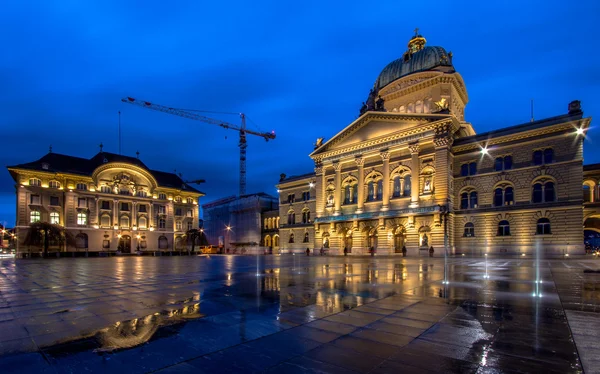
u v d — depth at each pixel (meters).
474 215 48.62
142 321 7.98
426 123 51.75
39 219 72.00
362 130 60.84
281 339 6.54
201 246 93.94
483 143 49.00
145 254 81.25
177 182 98.81
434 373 4.89
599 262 30.17
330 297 11.09
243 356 5.63
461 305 9.66
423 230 50.97
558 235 42.25
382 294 11.64
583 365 5.13
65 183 75.50
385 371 4.98
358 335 6.77
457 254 48.94
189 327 7.43
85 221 77.44
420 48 69.25
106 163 81.12
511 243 45.38
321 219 63.56
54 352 5.89
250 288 13.43
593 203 44.50
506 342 6.27
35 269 27.44
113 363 5.36
